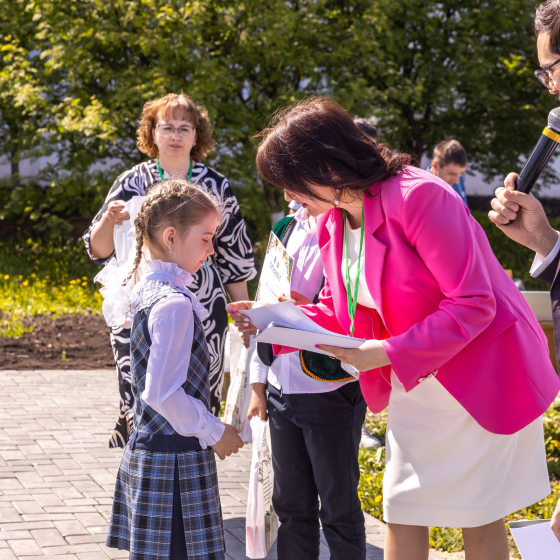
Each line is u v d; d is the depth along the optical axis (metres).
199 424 2.21
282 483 2.67
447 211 1.95
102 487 3.99
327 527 2.60
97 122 11.42
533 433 2.14
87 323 9.08
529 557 1.85
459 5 14.68
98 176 12.73
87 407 5.61
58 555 3.16
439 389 2.08
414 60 14.97
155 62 12.51
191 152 3.75
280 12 11.86
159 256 2.35
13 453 4.46
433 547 3.56
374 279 2.06
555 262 2.11
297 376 2.57
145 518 2.22
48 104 12.72
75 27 11.66
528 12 14.48
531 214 2.19
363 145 2.04
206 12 11.46
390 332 2.14
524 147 15.62
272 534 2.90
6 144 14.07
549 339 4.71
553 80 1.96
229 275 3.65
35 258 13.23
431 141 15.52
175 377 2.17
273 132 2.08
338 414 2.55
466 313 1.91
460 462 2.06
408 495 2.11
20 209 13.42
